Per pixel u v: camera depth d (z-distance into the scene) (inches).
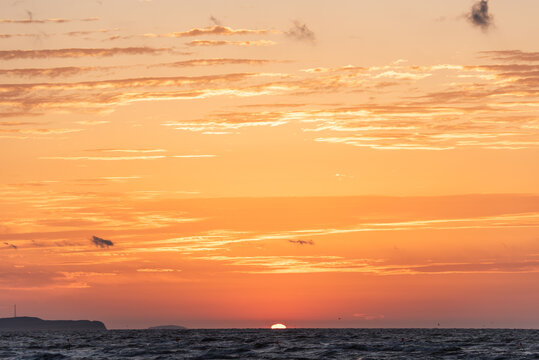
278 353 6525.6
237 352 6707.7
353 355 6220.5
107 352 6825.8
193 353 6560.0
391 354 6328.7
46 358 6048.2
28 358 6063.0
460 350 6806.1
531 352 6461.6
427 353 6402.6
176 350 7007.9
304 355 6250.0
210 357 6077.8
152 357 6102.4
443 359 5693.9
